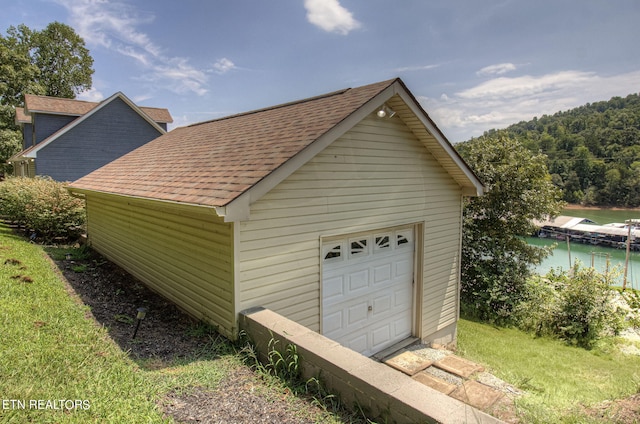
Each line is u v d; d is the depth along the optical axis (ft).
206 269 15.87
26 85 97.96
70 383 10.64
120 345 13.79
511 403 15.62
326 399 10.63
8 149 84.17
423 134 21.35
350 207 18.52
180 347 14.02
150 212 20.67
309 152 15.10
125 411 9.46
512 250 39.75
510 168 38.29
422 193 23.09
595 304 30.83
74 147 58.85
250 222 14.43
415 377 19.12
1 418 8.70
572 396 17.28
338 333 19.10
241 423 9.50
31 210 35.29
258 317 13.71
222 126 28.84
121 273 24.25
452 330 27.09
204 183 15.53
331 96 22.35
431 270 24.61
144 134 65.57
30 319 15.23
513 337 30.63
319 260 17.29
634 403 15.21
